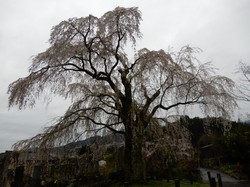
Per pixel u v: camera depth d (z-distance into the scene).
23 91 11.74
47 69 12.50
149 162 15.29
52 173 12.31
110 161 16.08
